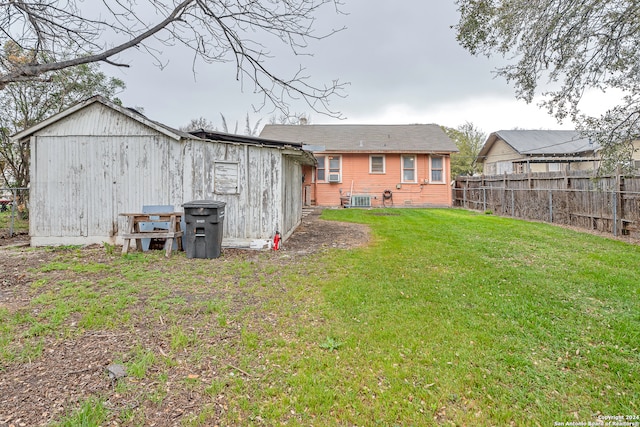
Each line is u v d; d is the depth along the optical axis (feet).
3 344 8.98
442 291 13.69
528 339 9.71
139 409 6.72
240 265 18.01
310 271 16.85
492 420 6.62
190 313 11.43
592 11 15.37
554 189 33.40
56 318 10.61
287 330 10.28
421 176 57.41
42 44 13.21
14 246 22.85
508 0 16.10
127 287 13.94
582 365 8.47
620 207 25.36
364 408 6.89
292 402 7.02
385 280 15.20
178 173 23.54
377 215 43.24
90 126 23.43
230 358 8.66
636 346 9.28
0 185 47.57
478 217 40.01
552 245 22.41
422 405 7.00
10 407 6.62
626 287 13.76
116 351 8.82
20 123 39.34
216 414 6.66
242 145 23.71
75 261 18.53
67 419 6.31
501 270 16.67
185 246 22.41
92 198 23.52
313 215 43.93
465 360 8.61
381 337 9.77
